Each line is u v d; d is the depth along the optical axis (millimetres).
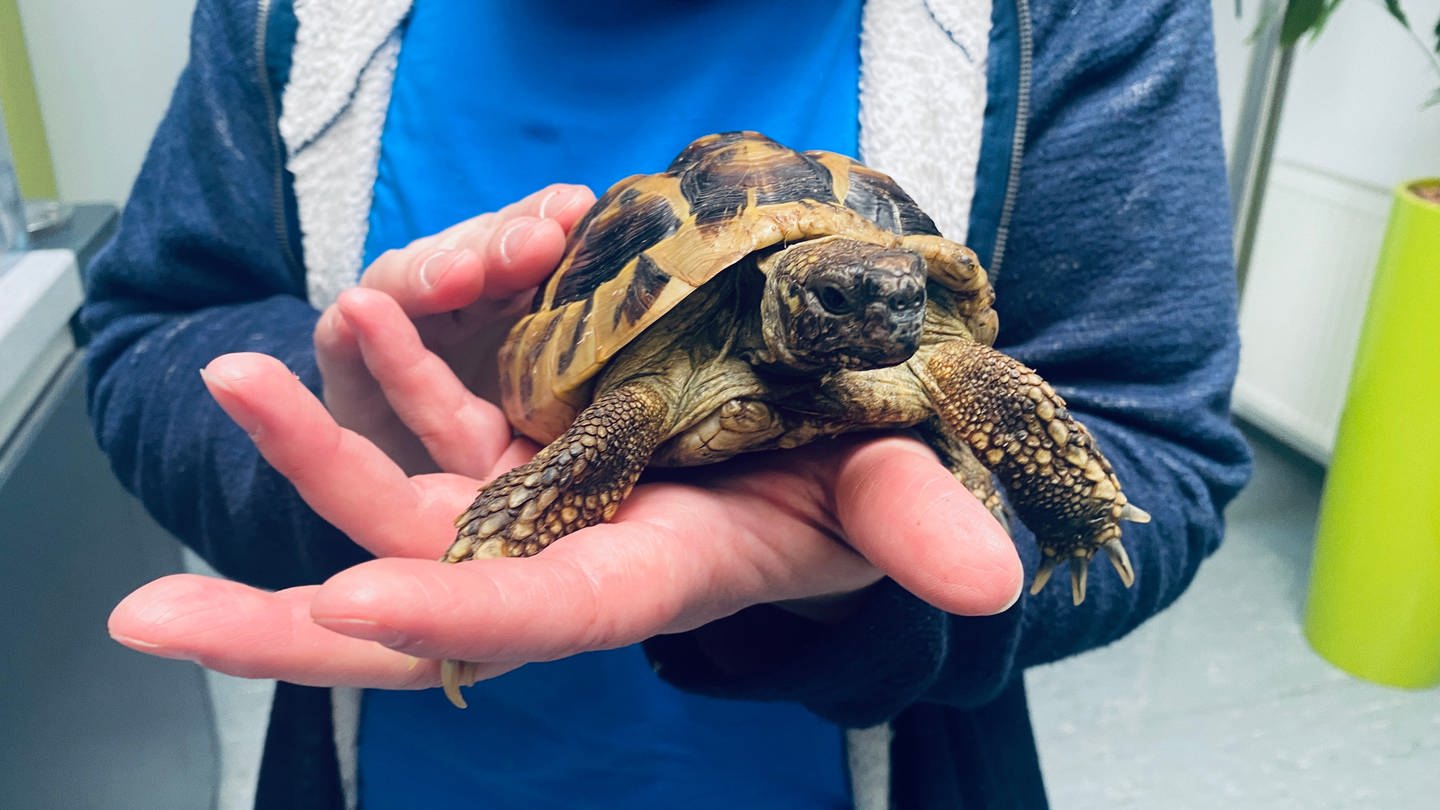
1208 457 375
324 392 336
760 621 305
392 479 247
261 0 372
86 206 608
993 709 400
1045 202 357
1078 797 801
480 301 327
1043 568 294
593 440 245
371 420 334
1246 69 938
